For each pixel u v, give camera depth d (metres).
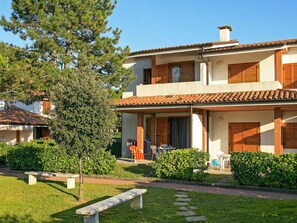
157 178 14.12
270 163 11.81
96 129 10.05
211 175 14.88
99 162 15.59
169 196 10.60
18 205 9.57
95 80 10.44
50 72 18.06
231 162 12.48
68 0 19.84
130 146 20.42
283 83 18.41
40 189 12.07
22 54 20.42
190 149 13.91
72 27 20.14
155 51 20.86
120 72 21.14
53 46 18.95
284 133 18.02
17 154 17.62
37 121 27.19
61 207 9.35
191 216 8.16
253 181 12.03
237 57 19.58
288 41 16.80
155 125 21.50
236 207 9.02
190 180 13.46
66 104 10.05
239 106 15.74
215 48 19.30
